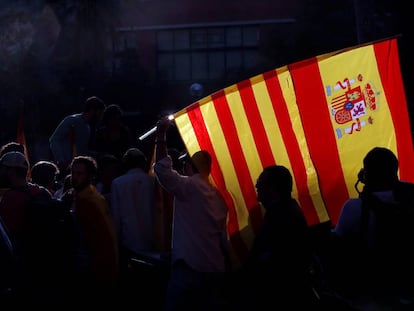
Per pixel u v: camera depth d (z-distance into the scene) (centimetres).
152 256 773
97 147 987
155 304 799
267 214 579
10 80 2227
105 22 2350
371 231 532
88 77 2244
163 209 802
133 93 2259
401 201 528
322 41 2252
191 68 2708
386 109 615
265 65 2395
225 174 649
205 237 657
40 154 2158
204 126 644
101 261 732
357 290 542
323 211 620
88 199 728
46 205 716
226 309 767
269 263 569
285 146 629
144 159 824
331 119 623
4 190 743
